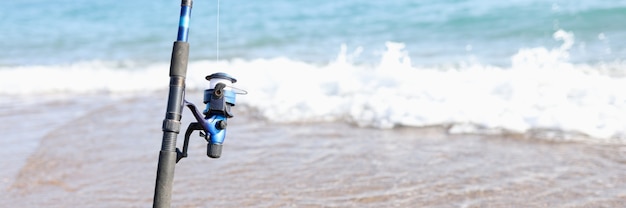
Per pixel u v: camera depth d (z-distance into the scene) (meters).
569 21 12.24
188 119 6.04
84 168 4.52
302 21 14.84
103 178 4.29
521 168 4.12
